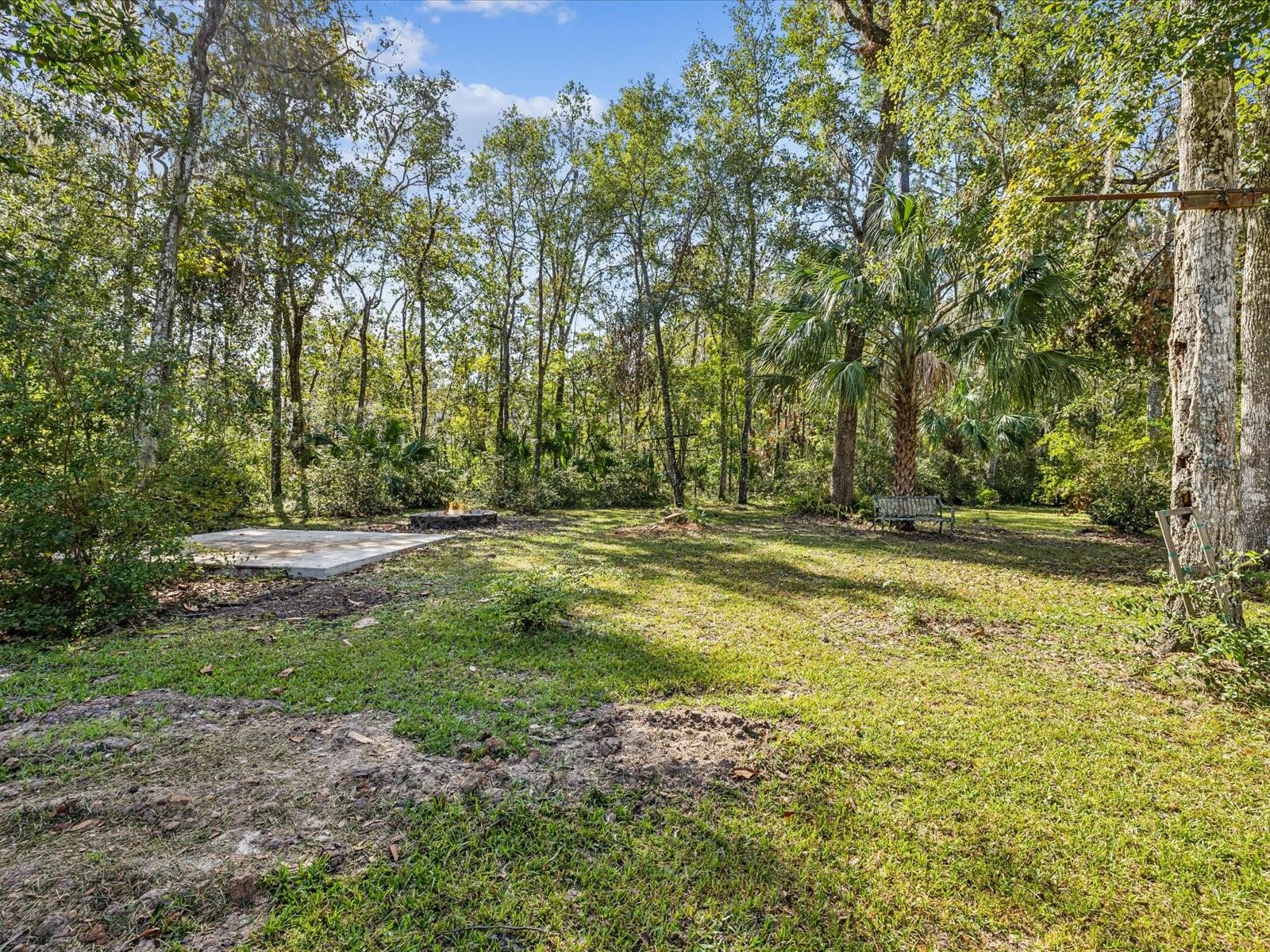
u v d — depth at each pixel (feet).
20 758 8.24
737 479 59.36
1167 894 6.39
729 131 45.24
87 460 14.42
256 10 30.96
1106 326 27.43
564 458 55.83
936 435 59.77
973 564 25.45
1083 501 38.34
